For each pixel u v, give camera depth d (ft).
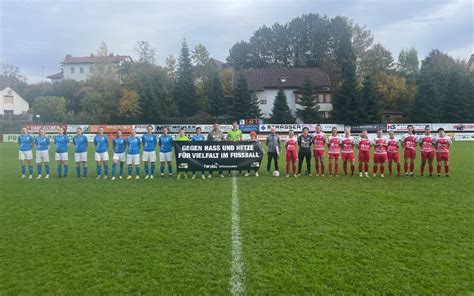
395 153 51.26
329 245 22.39
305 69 203.62
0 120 176.45
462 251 21.26
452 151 87.66
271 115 172.35
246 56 309.63
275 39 301.02
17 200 35.81
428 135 50.55
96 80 199.00
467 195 36.99
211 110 180.45
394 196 36.63
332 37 277.23
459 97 167.22
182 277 18.21
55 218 29.04
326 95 190.29
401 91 204.13
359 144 50.90
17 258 20.80
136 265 19.67
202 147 50.78
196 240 23.47
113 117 174.81
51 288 17.17
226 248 22.00
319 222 27.32
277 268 19.11
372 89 164.96
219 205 33.01
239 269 19.01
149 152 50.44
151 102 167.22
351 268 19.02
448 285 17.12
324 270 18.81
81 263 20.01
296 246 22.24
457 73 175.22
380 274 18.30
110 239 23.85
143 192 39.55
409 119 170.60
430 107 167.12
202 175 50.47
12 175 53.47
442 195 37.04
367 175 50.88
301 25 291.99
